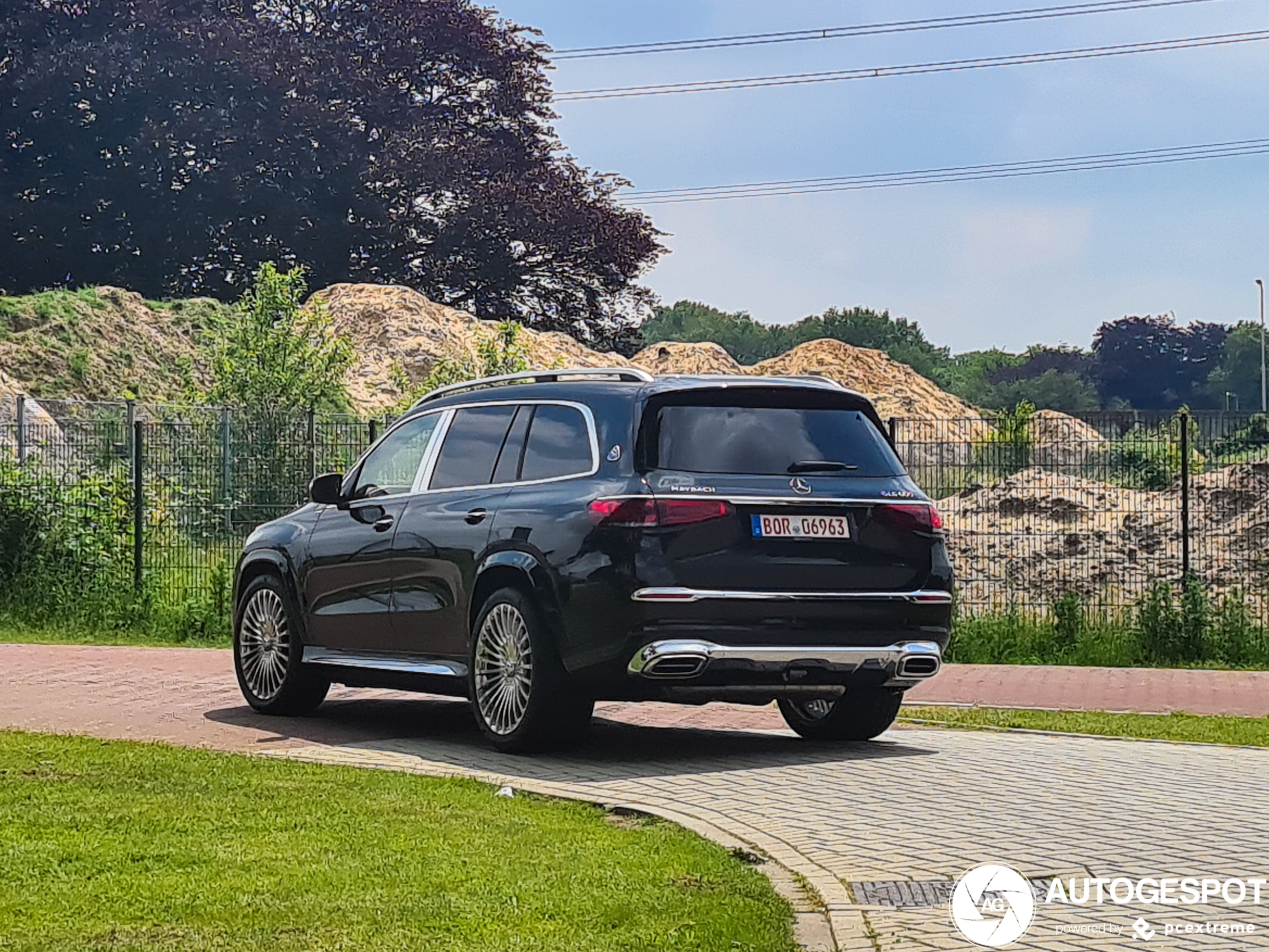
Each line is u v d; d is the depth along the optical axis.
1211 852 7.43
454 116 72.94
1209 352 159.62
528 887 6.37
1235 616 17.50
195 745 10.62
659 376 10.50
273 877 6.48
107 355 50.97
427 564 10.94
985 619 17.91
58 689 13.66
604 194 74.12
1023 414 32.19
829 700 10.95
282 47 67.88
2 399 36.19
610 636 9.73
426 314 54.88
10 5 67.00
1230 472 22.77
